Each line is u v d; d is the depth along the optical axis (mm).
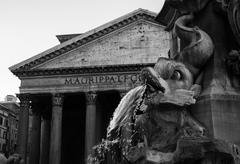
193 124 4172
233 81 4668
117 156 6664
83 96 44375
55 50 41406
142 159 4051
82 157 50156
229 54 4633
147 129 4449
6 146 73000
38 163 43062
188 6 5082
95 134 39062
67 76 41062
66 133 51344
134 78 39625
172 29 6137
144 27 41625
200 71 4770
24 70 41219
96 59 41219
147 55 40594
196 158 3660
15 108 81375
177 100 4160
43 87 41031
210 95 4395
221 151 3648
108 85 39938
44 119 48844
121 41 41531
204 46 4582
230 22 4637
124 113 6625
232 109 4348
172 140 4090
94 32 41438
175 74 4586
